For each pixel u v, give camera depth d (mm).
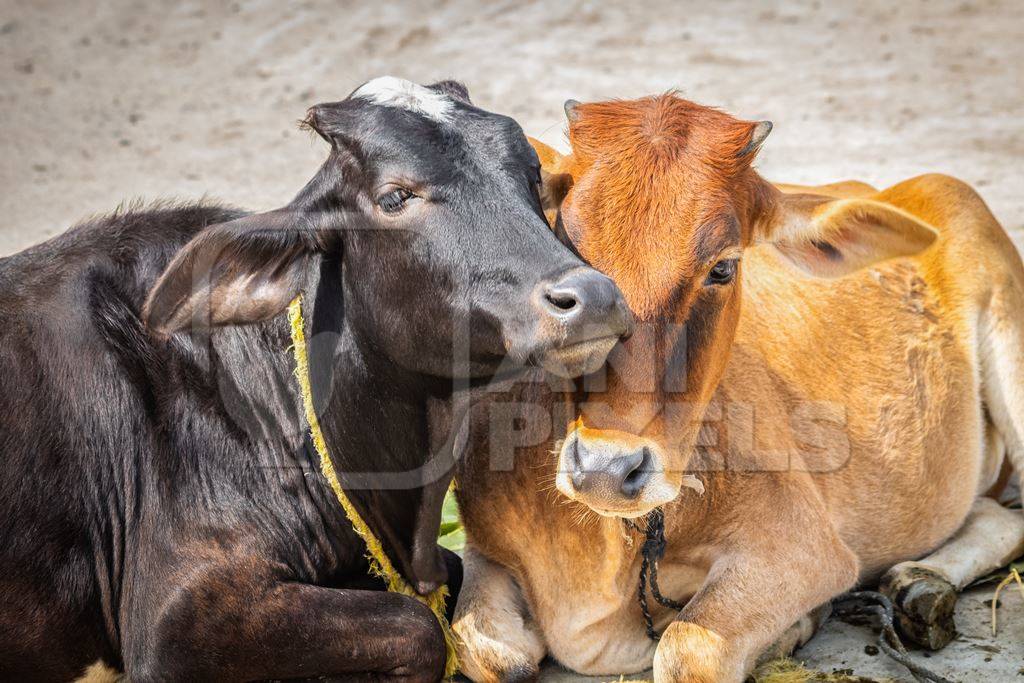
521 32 16297
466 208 4293
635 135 4719
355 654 4609
